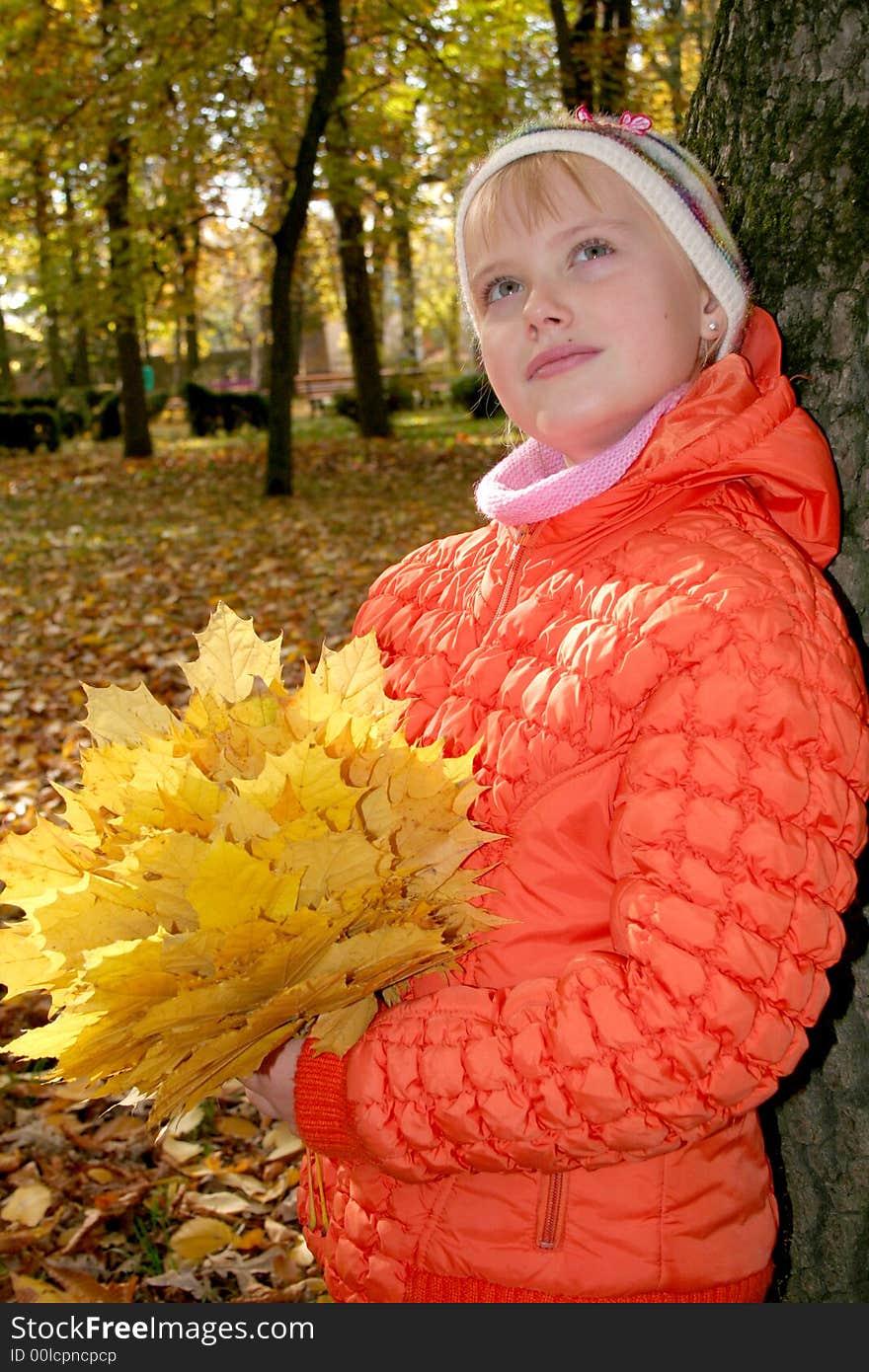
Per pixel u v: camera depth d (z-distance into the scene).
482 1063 1.11
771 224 1.64
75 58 11.12
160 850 1.10
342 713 1.24
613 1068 1.06
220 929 1.07
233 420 21.28
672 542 1.23
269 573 8.56
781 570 1.16
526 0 10.99
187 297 14.80
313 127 11.09
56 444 19.16
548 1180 1.20
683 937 1.04
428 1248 1.25
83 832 1.32
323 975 1.16
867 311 1.58
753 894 1.04
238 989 1.10
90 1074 1.17
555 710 1.20
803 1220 1.77
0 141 11.35
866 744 1.15
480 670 1.34
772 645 1.09
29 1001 3.48
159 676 6.41
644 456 1.27
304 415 27.06
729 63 1.72
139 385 16.88
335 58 10.69
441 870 1.20
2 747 5.39
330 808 1.13
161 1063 1.14
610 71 9.88
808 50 1.59
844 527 1.62
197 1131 2.94
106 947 1.08
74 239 12.70
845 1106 1.70
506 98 10.82
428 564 1.68
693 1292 1.21
